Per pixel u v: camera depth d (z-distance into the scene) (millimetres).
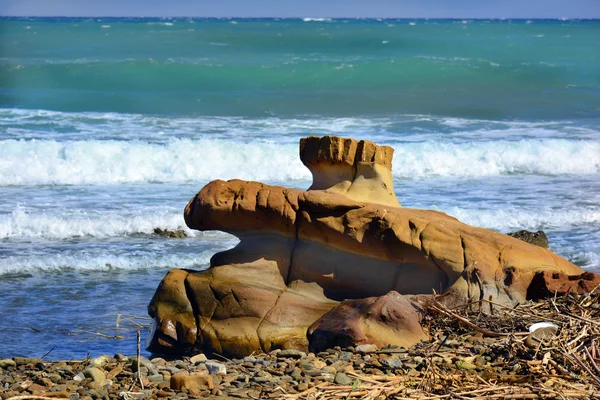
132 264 21453
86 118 42500
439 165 33750
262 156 33781
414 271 14812
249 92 53812
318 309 14656
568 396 10203
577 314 13031
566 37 82125
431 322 13828
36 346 15508
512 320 12961
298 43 73562
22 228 24312
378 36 78500
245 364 12586
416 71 59875
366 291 14992
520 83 58969
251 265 15281
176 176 32188
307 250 15305
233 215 15297
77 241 23672
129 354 14984
